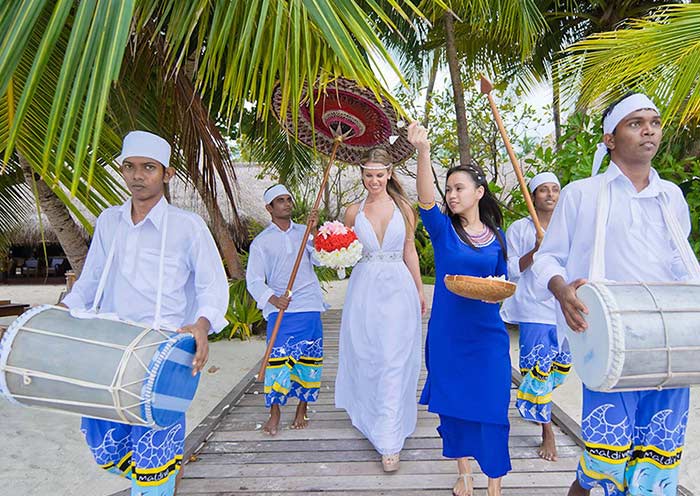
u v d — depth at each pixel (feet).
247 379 15.83
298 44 6.38
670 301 5.67
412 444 11.00
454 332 8.24
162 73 13.28
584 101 16.14
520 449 10.61
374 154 10.37
